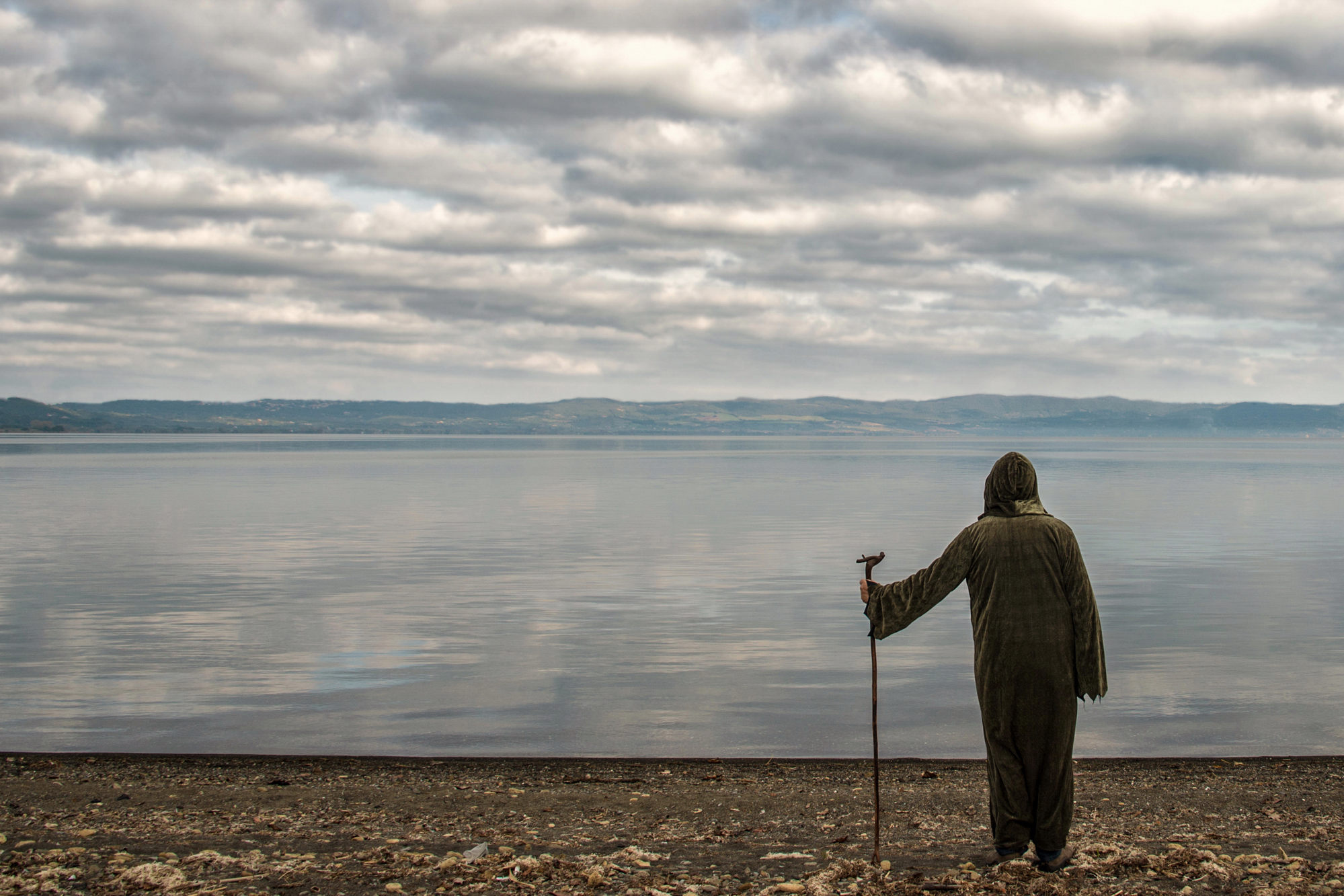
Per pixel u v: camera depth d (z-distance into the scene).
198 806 8.62
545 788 9.42
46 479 90.81
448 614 22.05
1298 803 8.63
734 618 21.56
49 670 16.17
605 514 53.75
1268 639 18.66
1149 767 10.22
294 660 16.98
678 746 11.77
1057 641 5.73
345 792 9.20
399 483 87.62
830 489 78.56
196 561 32.41
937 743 11.84
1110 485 84.69
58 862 6.57
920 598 6.03
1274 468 130.00
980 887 5.70
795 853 6.86
